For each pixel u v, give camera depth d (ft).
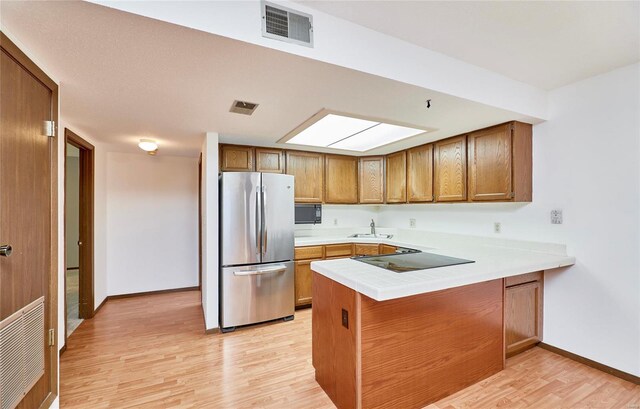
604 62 6.41
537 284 8.05
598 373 6.86
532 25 5.05
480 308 6.54
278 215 10.21
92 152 10.57
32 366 4.88
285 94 6.13
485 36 5.39
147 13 3.60
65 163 8.19
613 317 6.78
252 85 5.66
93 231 10.67
